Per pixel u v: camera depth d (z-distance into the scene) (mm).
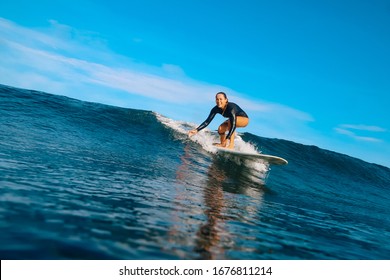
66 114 8461
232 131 7246
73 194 2684
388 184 11391
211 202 3555
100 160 4617
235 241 2320
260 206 4094
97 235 1896
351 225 4238
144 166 4965
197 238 2195
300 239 2842
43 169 3352
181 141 8312
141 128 8789
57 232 1827
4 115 6859
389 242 3613
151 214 2559
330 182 9398
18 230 1752
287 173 8750
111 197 2844
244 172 6887
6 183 2590
